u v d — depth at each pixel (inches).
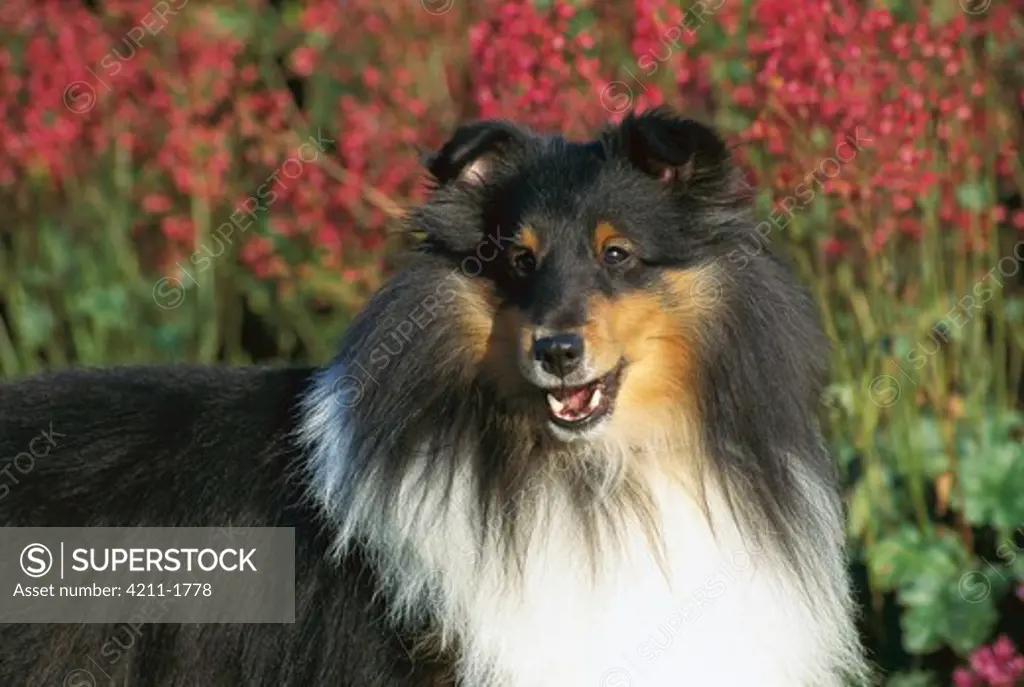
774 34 501.0
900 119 493.4
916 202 534.0
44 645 378.0
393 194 593.9
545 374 344.2
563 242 353.7
